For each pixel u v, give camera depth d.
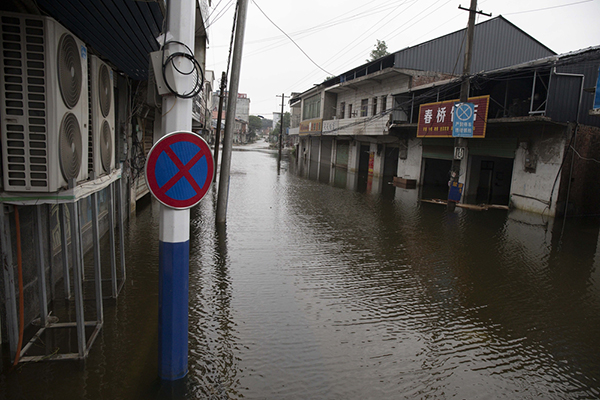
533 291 5.70
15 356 3.07
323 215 10.55
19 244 3.01
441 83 13.95
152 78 2.77
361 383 3.30
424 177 18.19
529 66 10.55
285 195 13.91
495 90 14.39
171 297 2.89
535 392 3.36
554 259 7.30
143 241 6.86
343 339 4.03
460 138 11.81
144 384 2.99
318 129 28.67
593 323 4.75
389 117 18.17
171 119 2.77
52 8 3.71
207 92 24.72
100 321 3.74
